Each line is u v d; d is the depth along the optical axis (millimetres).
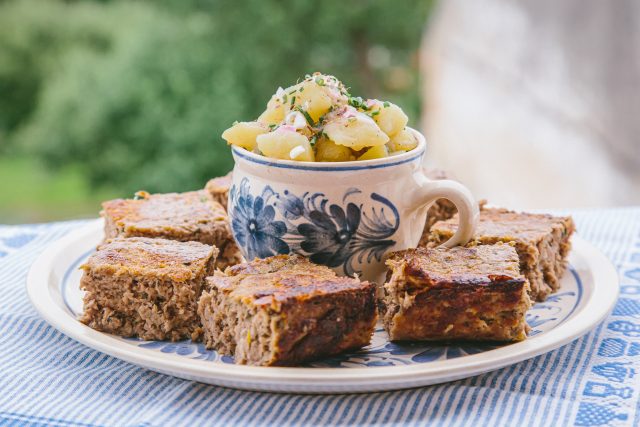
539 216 704
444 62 1893
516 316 598
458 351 598
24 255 744
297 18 2273
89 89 2076
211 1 2232
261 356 577
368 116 649
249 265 624
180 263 626
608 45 1389
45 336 626
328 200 632
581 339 618
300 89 649
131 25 2250
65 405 560
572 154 1467
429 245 692
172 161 2002
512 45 1632
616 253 743
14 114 2434
